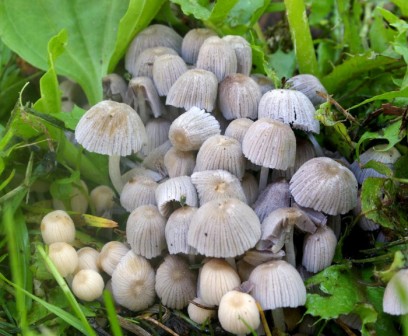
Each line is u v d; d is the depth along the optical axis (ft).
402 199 0.45
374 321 0.39
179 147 0.44
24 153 0.50
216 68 0.47
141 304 0.43
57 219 0.44
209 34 0.52
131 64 0.54
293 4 0.52
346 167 0.44
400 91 0.45
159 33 0.54
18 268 0.43
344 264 0.42
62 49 0.50
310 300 0.40
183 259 0.43
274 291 0.38
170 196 0.41
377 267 0.42
